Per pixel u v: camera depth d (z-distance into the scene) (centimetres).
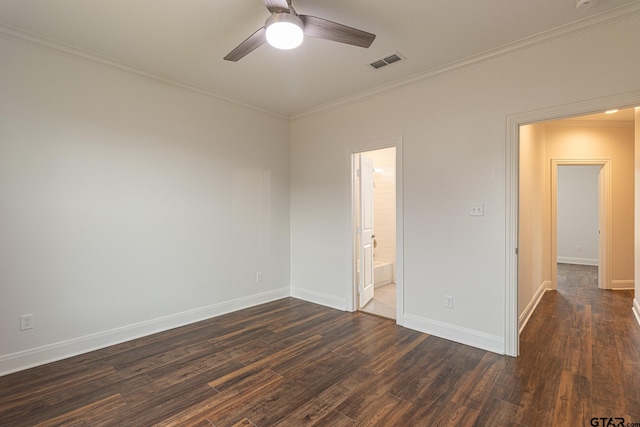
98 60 298
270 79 349
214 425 196
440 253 325
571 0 218
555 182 514
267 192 451
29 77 265
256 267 438
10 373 255
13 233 258
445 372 256
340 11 232
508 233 283
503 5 224
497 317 290
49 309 275
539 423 196
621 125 503
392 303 446
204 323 368
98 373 256
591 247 737
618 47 233
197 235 374
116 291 313
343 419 201
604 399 218
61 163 281
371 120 382
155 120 339
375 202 593
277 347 305
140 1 219
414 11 231
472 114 302
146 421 200
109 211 308
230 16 237
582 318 380
